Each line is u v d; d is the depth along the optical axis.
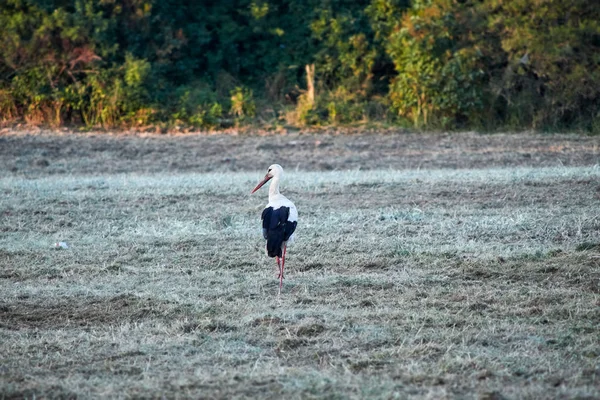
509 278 33.66
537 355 24.94
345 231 42.44
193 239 40.97
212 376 23.59
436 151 72.06
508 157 68.19
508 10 84.00
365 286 32.88
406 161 68.19
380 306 30.23
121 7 88.62
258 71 95.62
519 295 31.17
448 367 24.08
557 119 83.56
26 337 27.41
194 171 65.94
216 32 95.25
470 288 32.22
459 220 44.06
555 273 34.06
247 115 87.06
